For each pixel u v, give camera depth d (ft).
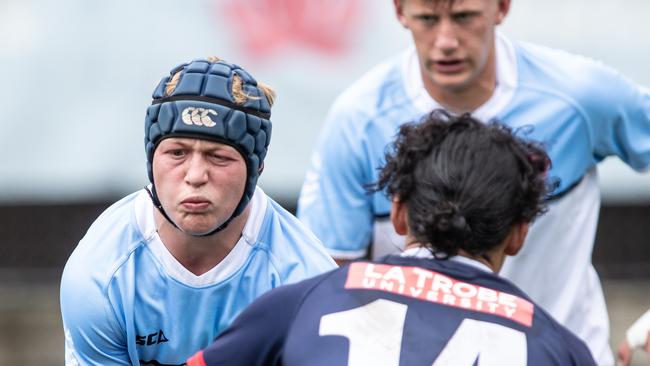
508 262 52.37
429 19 49.11
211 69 38.88
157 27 87.76
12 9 88.74
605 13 85.51
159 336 42.11
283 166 88.02
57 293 101.14
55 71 88.53
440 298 32.99
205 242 40.68
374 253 54.90
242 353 34.24
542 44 85.20
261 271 41.81
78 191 90.48
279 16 87.04
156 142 38.83
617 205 97.86
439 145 34.22
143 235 41.32
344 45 86.99
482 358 32.12
